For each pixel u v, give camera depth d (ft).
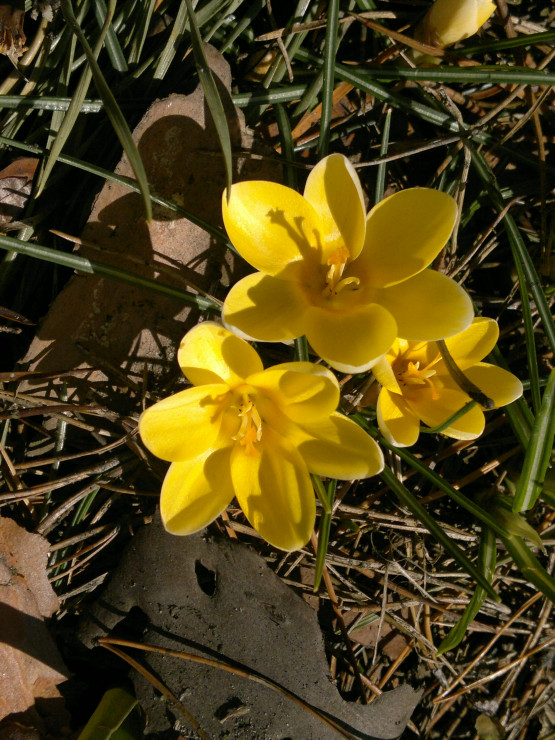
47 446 0.71
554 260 0.81
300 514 0.61
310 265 0.64
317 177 0.61
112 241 0.68
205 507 0.60
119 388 0.71
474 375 0.67
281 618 0.68
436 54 0.75
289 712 0.67
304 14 0.76
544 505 0.83
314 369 0.55
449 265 0.79
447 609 0.79
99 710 0.64
